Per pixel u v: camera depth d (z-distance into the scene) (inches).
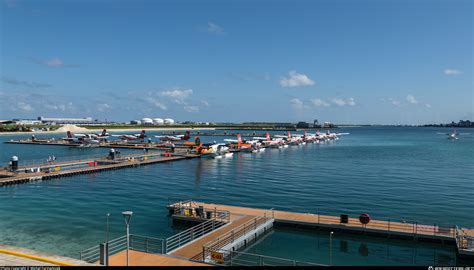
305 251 1107.3
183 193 1924.2
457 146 5841.5
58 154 4089.6
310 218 1339.8
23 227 1282.0
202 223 1226.0
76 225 1314.0
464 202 1726.1
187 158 3764.8
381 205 1668.3
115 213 1486.2
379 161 3528.5
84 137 6048.2
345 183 2251.5
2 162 3270.2
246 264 997.2
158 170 2829.7
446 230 1168.8
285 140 6441.9
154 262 827.4
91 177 2440.9
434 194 1913.1
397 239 1191.6
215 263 922.1
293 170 2856.8
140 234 1228.5
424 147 5620.1
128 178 2409.0
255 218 1296.8
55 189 1995.6
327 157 3966.5
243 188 2082.9
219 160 3629.4
